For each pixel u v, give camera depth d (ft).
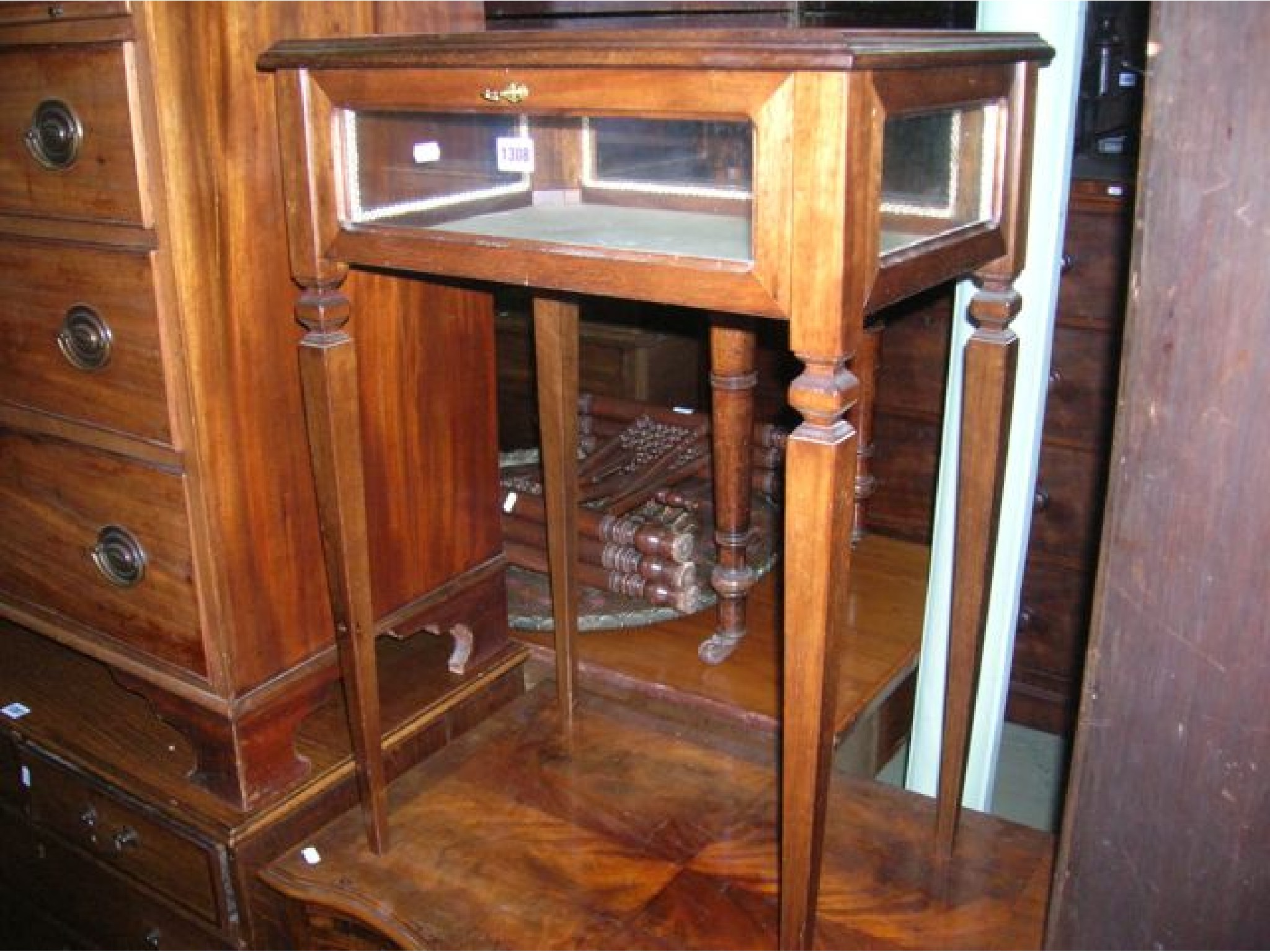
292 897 3.72
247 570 3.55
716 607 5.24
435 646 4.78
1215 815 2.50
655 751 4.34
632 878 3.70
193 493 3.39
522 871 3.74
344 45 2.96
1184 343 2.28
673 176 3.23
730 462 4.59
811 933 3.08
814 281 2.40
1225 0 2.09
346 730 4.16
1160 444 2.36
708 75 2.43
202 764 3.80
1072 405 5.65
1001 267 3.18
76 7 3.06
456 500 4.29
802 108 2.31
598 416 6.29
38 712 4.29
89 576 3.80
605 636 5.04
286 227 3.37
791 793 2.89
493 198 3.43
